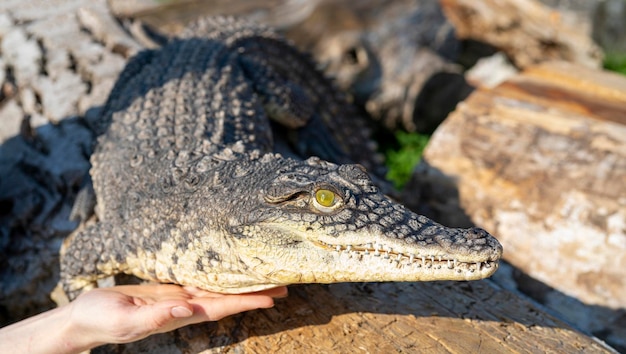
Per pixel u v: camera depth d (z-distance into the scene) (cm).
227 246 103
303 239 101
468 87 208
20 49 151
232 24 152
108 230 114
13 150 137
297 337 107
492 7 211
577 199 129
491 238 99
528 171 134
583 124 138
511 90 147
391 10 199
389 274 100
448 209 137
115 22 163
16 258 126
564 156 134
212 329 109
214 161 111
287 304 111
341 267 101
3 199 131
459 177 138
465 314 110
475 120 142
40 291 125
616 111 141
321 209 100
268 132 130
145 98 127
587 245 126
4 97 145
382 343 106
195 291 110
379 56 198
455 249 98
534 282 127
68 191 129
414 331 108
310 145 140
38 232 126
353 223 100
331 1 195
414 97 201
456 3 215
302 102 139
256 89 135
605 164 131
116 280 117
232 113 125
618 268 124
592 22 230
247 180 105
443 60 205
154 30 174
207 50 138
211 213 105
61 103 141
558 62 161
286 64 153
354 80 198
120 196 115
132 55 145
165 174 112
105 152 123
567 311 124
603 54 227
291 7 196
